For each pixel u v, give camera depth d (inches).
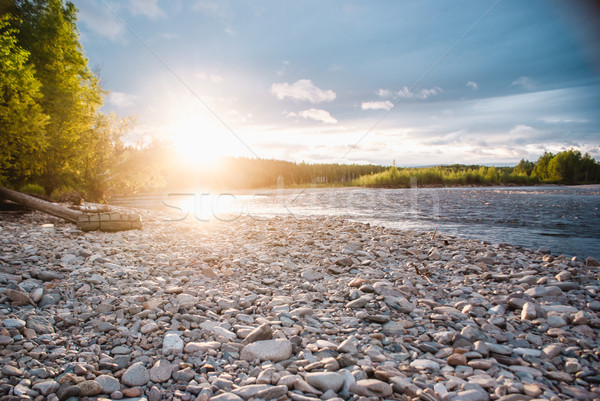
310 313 209.6
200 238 446.9
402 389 129.3
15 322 167.8
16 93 526.6
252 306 217.0
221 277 283.7
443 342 171.8
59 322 181.0
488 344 164.4
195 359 153.1
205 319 195.3
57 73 735.7
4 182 578.6
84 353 152.0
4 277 223.0
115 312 197.3
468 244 435.8
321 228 538.3
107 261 291.0
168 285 254.2
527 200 1169.4
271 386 130.6
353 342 167.0
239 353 160.2
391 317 203.8
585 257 392.8
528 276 273.3
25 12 709.3
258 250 379.2
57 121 661.3
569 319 196.1
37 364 140.6
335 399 122.9
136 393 128.1
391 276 291.0
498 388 128.9
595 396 125.5
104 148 836.6
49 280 235.3
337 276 295.0
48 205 457.1
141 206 962.1
